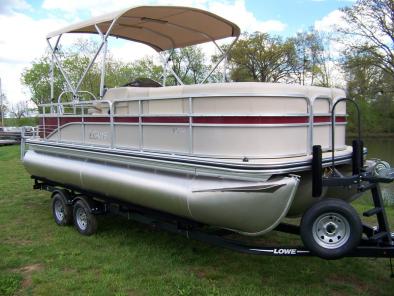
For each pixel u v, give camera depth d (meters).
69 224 6.41
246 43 29.11
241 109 3.81
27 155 7.02
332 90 4.46
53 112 6.80
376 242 3.79
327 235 3.70
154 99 4.57
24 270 4.73
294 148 3.94
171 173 4.40
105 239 5.70
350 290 4.12
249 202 3.65
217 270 4.62
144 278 4.41
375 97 25.14
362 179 3.92
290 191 3.60
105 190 5.26
